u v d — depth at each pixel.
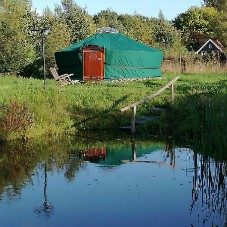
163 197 10.48
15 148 16.11
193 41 71.62
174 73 39.19
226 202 9.61
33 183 11.95
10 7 41.88
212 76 35.69
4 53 35.38
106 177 12.42
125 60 31.62
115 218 9.34
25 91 21.66
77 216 9.49
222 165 10.11
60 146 16.58
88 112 20.11
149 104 20.56
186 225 8.84
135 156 15.13
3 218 9.45
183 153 15.28
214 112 13.52
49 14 52.62
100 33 33.03
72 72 32.19
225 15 67.12
